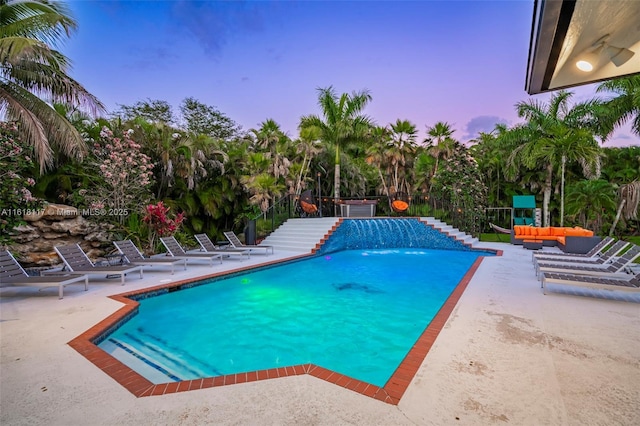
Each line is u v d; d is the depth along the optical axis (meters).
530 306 5.07
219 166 13.71
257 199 14.00
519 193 21.94
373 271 9.45
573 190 17.47
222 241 13.76
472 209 15.72
